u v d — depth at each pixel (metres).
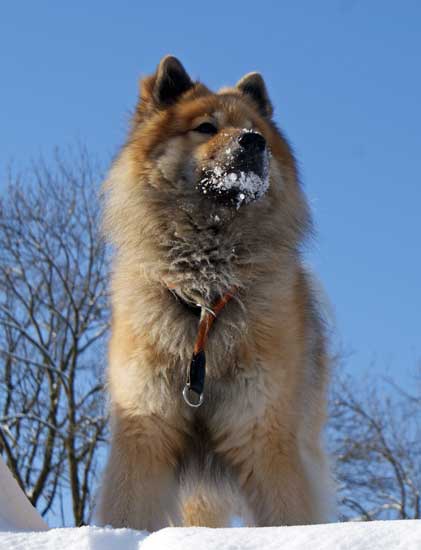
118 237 2.25
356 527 1.61
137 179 2.25
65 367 5.16
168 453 2.13
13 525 1.80
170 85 2.36
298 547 1.58
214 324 2.14
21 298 5.40
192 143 2.25
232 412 2.13
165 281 2.16
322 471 2.25
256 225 2.21
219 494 2.24
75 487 4.61
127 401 2.11
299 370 2.15
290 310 2.16
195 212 2.20
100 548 1.66
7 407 5.20
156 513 2.11
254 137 2.17
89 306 5.25
